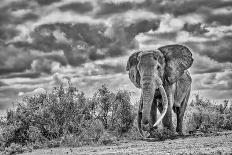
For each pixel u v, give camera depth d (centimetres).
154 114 1803
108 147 1469
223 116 2183
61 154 1341
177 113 2058
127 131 1972
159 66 1773
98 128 1777
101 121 1938
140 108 1773
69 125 1819
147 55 1769
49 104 1842
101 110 1998
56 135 1783
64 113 1839
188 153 1178
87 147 1527
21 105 1858
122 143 1609
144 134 1869
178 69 1836
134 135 1853
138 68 1772
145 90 1703
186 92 2027
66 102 1859
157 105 1872
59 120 1830
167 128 1808
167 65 1823
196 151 1214
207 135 1719
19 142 1738
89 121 1858
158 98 1819
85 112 1939
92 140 1672
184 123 2214
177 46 1848
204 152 1178
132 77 1841
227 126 2108
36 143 1650
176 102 1969
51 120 1795
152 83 1717
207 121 2119
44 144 1652
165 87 1831
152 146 1416
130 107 2034
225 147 1289
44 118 1791
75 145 1600
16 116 1794
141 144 1502
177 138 1662
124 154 1220
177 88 1967
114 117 1994
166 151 1250
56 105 1844
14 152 1517
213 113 2180
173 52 1841
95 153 1291
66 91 1934
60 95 1908
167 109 1817
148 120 1681
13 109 1847
